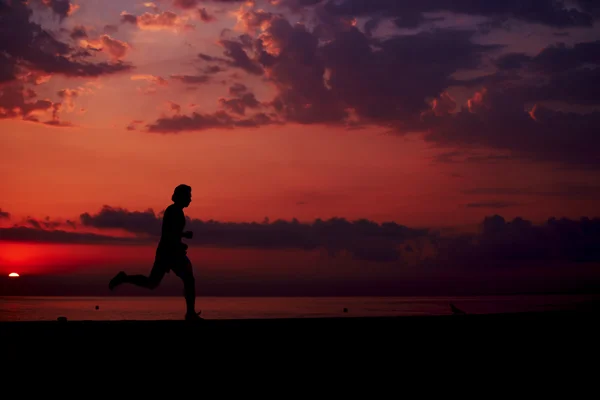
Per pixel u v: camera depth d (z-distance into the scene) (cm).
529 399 671
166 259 754
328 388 664
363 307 5041
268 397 648
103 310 4031
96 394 606
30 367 594
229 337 679
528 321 834
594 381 721
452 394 671
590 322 862
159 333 652
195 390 640
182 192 786
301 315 3494
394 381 688
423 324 780
